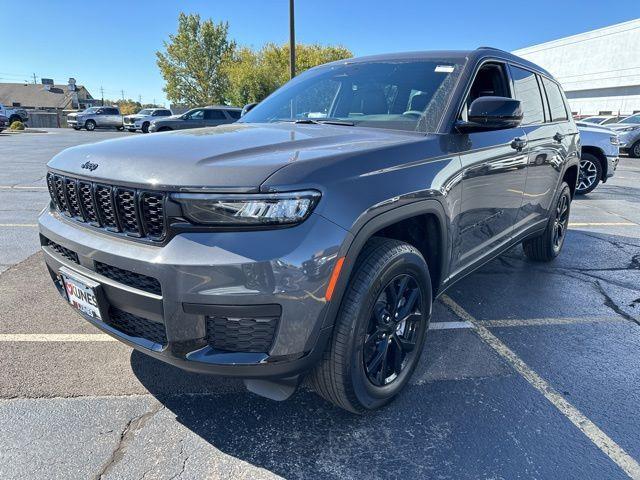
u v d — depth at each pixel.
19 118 36.41
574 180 4.79
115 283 1.89
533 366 2.75
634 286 4.10
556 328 3.25
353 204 1.82
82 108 64.06
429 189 2.22
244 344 1.75
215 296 1.66
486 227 3.02
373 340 2.14
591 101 40.19
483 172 2.77
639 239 5.73
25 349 2.78
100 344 2.86
